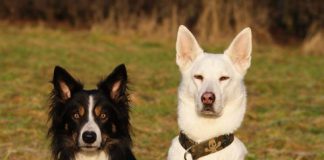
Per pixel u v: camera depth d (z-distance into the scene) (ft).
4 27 97.25
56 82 27.45
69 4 104.27
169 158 25.43
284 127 43.73
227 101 24.25
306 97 55.88
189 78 24.61
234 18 93.09
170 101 51.98
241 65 24.99
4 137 38.42
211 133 24.49
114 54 78.54
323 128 43.93
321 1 96.12
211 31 92.63
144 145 37.81
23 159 33.78
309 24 98.84
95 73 65.41
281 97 55.93
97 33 92.12
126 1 97.76
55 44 82.43
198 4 95.81
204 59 24.50
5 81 57.67
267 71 71.05
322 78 67.46
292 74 69.77
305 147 38.78
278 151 37.04
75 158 27.43
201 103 23.52
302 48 90.89
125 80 27.91
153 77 63.93
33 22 104.78
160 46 87.10
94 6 101.40
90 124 26.48
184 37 25.22
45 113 45.09
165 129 42.52
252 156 35.22
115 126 27.53
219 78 24.00
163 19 96.22
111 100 27.68
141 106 48.80
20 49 76.43
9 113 44.98
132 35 92.84
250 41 24.91
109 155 27.61
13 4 105.60
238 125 24.67
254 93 57.77
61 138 27.43
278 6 100.32
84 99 26.96
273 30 101.55
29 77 59.98
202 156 24.58
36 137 38.70
